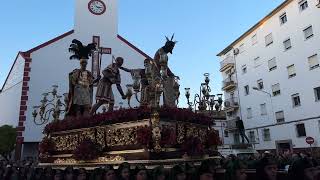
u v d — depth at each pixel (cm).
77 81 1343
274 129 3703
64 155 1136
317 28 3138
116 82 1252
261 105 3984
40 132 2936
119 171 796
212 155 1053
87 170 973
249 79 4234
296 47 3412
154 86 973
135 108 909
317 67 3141
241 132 3766
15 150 2841
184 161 863
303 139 3262
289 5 3522
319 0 3072
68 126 1134
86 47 1393
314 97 3159
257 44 4081
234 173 677
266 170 599
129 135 897
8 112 3609
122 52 3316
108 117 951
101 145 977
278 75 3681
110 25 3391
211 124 1089
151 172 760
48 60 3145
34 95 3011
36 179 1155
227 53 4891
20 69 3256
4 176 1435
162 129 859
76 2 3375
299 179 626
